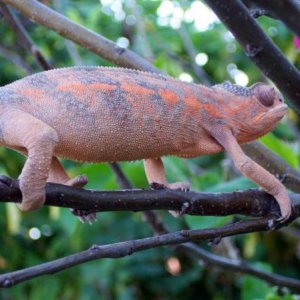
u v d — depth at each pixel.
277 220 0.43
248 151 0.54
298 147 0.71
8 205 0.79
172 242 0.41
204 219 0.57
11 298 1.04
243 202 0.43
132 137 0.42
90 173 0.62
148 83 0.43
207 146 0.44
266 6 0.35
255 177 0.44
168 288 1.06
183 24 0.95
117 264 0.99
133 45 1.05
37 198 0.39
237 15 0.41
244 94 0.46
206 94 0.45
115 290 1.04
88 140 0.41
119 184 0.58
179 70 0.83
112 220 1.02
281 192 0.44
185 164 0.67
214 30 1.04
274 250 0.98
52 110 0.40
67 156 0.42
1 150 0.98
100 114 0.41
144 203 0.41
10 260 1.03
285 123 0.85
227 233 0.42
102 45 0.54
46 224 1.02
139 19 0.91
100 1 1.11
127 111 0.42
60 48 1.06
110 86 0.42
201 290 1.12
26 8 0.55
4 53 0.96
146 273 1.05
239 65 1.04
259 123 0.45
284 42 0.91
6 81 1.07
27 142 0.39
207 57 1.04
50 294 0.99
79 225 0.75
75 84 0.41
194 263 1.06
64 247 1.02
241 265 0.58
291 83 0.43
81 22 0.92
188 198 0.42
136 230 1.01
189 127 0.44
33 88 0.41
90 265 0.98
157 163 0.47
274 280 0.58
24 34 0.59
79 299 1.02
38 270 0.37
